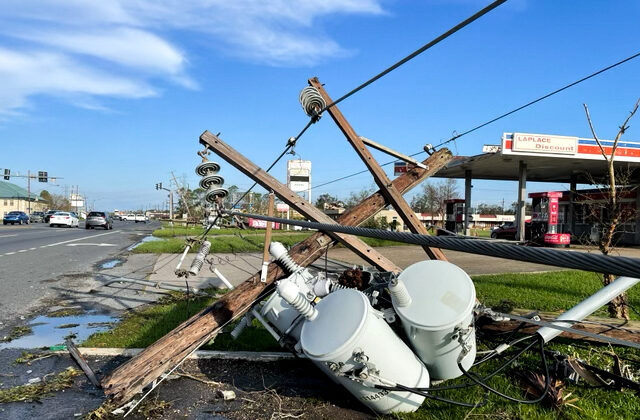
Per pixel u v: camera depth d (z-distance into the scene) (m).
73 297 8.74
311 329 3.38
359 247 5.25
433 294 3.32
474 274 11.29
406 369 3.31
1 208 91.25
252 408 3.82
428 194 47.19
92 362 5.01
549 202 25.75
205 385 4.33
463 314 3.17
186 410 3.81
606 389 4.00
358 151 5.35
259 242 20.55
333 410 3.76
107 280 10.76
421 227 5.39
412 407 3.48
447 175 34.16
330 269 11.78
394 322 3.64
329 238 5.18
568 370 4.10
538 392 3.79
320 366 3.71
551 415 3.50
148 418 3.68
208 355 5.01
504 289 8.66
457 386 3.21
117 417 3.70
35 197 106.56
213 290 9.17
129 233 35.16
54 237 27.00
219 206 5.13
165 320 6.59
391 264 5.31
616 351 4.83
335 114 5.32
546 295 8.02
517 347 4.80
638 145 24.12
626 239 26.72
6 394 4.14
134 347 5.42
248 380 4.45
